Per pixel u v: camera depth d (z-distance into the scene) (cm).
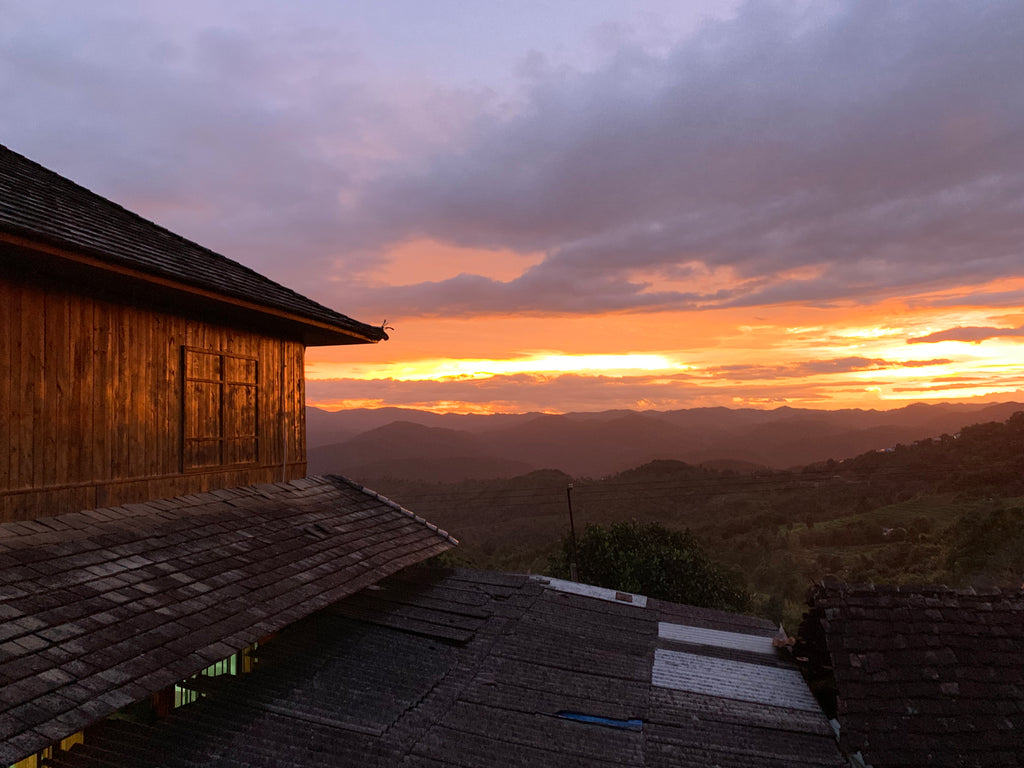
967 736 746
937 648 848
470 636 920
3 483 618
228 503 905
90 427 723
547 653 916
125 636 518
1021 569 2889
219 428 951
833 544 5112
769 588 4044
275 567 766
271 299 925
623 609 1162
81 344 716
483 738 670
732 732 779
